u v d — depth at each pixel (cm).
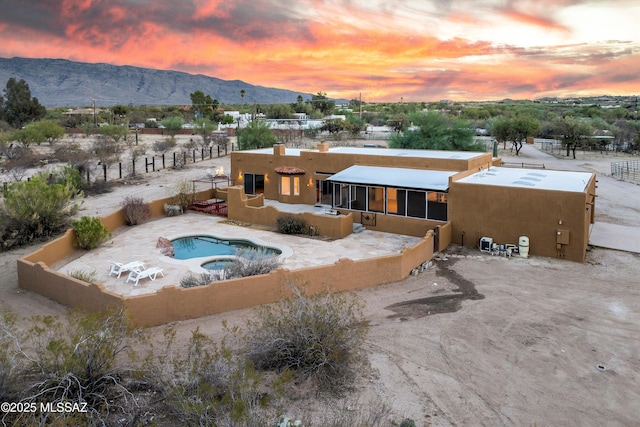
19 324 1462
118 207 3272
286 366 1127
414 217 2581
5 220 2367
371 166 3011
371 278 1873
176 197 3188
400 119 9125
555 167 5297
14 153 5312
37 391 917
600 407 1051
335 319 1202
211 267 2092
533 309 1616
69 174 3753
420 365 1216
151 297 1480
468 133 5022
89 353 1002
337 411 983
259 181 3522
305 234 2623
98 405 953
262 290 1669
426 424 962
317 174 3238
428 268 2083
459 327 1462
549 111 13950
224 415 858
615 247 2355
